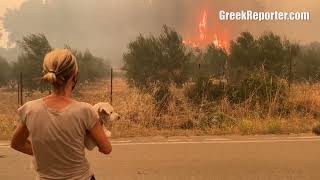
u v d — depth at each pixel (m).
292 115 15.15
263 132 13.02
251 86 16.28
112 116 3.55
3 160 9.40
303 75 27.08
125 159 9.45
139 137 12.29
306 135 12.55
